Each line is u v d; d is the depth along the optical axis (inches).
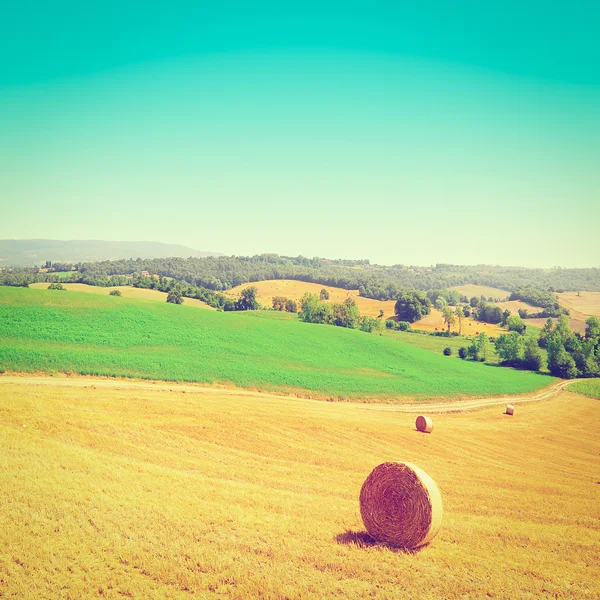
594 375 3695.9
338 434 1171.3
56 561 422.6
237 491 657.6
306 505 628.4
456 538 543.5
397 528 528.4
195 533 490.9
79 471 665.0
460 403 2071.9
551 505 737.6
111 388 1353.3
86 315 2162.9
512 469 1055.0
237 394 1535.4
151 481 657.6
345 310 4596.5
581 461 1277.1
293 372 1932.8
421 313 5792.3
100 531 482.6
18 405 1023.0
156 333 2126.0
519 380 2940.5
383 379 2158.0
